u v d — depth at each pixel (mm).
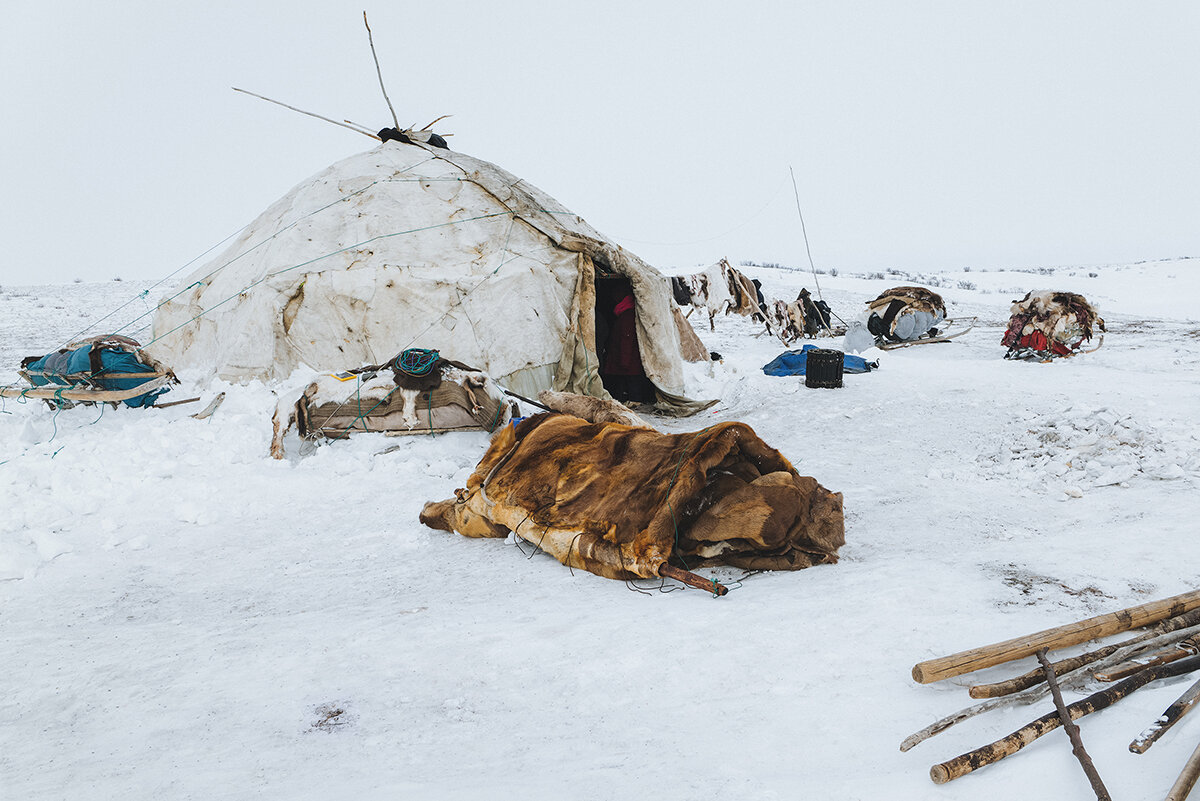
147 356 9961
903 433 9633
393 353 10906
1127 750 2586
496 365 10797
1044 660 3260
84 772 3248
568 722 3461
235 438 9047
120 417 9586
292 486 7938
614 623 4512
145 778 3164
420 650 4301
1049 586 4551
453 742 3342
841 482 7793
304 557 6172
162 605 5277
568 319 11773
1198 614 3711
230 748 3383
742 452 5664
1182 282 47312
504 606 4973
